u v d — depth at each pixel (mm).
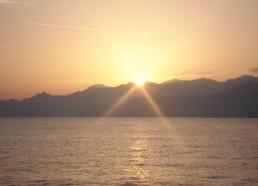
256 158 80500
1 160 76875
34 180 55906
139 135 160125
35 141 127062
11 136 152750
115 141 127500
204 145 111438
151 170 64688
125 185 51781
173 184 53531
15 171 63188
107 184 53469
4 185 52562
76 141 127500
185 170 64625
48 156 84062
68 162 74188
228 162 74188
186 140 131125
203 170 64500
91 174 60938
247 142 122688
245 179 56781
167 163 73062
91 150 97750
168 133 174750
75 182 54688
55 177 58250
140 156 84562
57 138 141875
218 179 56844
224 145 111438
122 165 70438
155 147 105500
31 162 74000
